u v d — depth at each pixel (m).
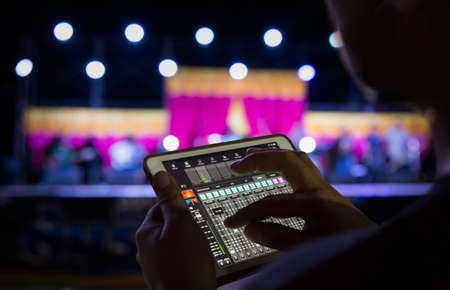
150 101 7.54
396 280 0.23
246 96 7.15
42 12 7.37
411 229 0.24
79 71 7.40
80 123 6.83
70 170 6.48
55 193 5.27
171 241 0.49
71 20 7.46
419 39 0.26
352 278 0.24
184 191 0.72
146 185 5.91
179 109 7.04
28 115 6.70
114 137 6.86
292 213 0.58
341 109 7.39
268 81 7.17
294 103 7.19
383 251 0.24
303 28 7.60
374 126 7.20
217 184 0.75
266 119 7.16
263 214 0.61
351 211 0.53
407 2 0.26
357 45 0.29
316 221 0.55
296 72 7.18
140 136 6.95
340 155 7.02
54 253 4.38
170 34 7.61
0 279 3.76
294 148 0.87
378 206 5.73
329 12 0.34
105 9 7.48
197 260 0.49
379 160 7.07
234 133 7.15
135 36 5.72
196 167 0.76
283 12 7.59
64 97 7.47
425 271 0.23
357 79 0.31
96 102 7.07
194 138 7.07
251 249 0.68
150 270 0.50
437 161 0.28
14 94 7.38
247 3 7.58
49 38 7.05
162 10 7.55
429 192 0.26
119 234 4.66
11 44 7.38
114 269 4.07
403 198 5.73
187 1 7.55
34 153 6.67
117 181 6.48
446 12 0.25
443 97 0.26
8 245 4.31
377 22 0.28
